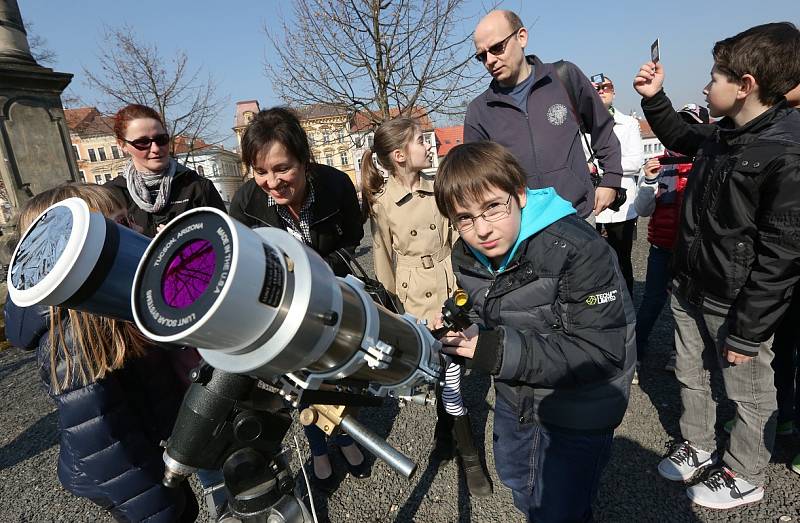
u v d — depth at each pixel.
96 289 0.67
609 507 1.96
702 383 2.01
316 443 2.21
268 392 0.84
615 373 1.26
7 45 5.99
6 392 3.95
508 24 2.31
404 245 2.34
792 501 1.86
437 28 7.76
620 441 2.37
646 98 2.25
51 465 2.78
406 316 0.95
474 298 1.50
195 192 2.62
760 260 1.52
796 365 2.20
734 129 1.61
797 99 1.91
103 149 37.44
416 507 2.11
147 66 12.41
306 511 0.94
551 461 1.42
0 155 5.98
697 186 1.79
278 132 1.68
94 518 2.30
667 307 4.05
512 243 1.28
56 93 6.36
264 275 0.53
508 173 1.22
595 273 1.20
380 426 2.79
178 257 0.56
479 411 2.81
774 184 1.46
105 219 0.69
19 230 1.37
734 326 1.62
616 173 2.52
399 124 2.23
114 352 1.29
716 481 1.90
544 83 2.41
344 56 8.00
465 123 2.80
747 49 1.50
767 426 1.77
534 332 1.21
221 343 0.55
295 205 1.95
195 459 0.78
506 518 1.99
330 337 0.64
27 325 1.28
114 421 1.32
